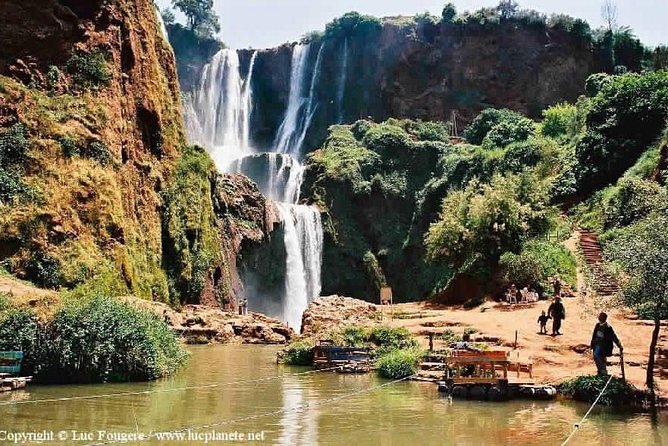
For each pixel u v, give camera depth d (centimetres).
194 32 8450
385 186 6153
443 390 1594
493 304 3045
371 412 1345
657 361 1766
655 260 1480
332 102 7769
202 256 4069
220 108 7762
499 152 5462
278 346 3002
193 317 3238
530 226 3581
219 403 1440
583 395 1477
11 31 3278
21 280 2497
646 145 4281
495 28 7544
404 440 1102
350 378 1866
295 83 8056
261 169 6519
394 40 7712
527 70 7381
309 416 1302
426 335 2359
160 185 3884
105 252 2919
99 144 3177
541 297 3069
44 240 2647
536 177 4381
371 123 6906
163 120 4147
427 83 7562
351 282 5884
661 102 4312
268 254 5306
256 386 1705
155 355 1841
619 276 1777
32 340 1708
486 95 7406
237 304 4762
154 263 3531
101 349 1736
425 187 6078
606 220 3684
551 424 1241
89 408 1366
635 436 1145
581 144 4584
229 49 8181
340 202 6047
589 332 2136
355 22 7869
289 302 5466
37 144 2864
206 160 4522
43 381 1714
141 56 3966
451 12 7762
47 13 3388
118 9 3781
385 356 2009
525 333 2178
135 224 3422
